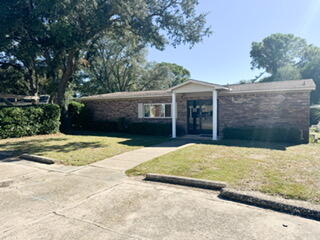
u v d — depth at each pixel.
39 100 22.08
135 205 3.66
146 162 6.51
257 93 11.48
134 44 18.78
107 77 32.38
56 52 15.54
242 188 4.16
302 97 10.40
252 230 2.84
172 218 3.19
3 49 15.07
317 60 27.12
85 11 13.09
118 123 15.99
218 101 12.66
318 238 2.64
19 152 8.22
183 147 9.05
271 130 10.48
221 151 7.94
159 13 14.70
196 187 4.50
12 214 3.39
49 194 4.21
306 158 6.70
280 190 4.00
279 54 39.06
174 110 12.48
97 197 4.03
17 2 12.53
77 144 10.08
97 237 2.72
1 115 11.70
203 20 15.00
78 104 17.33
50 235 2.77
